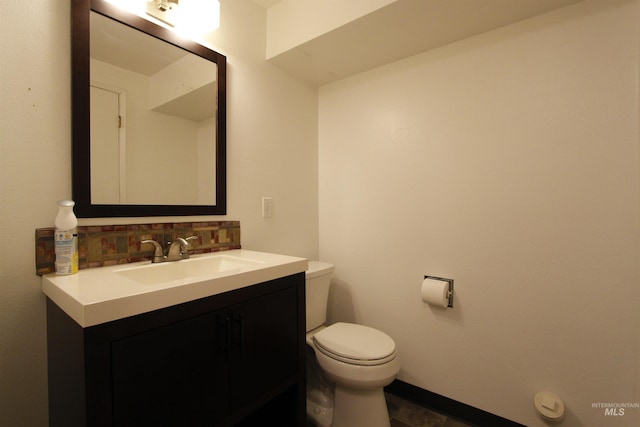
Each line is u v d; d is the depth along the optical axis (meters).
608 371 1.19
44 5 0.95
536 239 1.33
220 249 1.45
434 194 1.61
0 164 0.87
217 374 0.88
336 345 1.38
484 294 1.46
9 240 0.89
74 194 1.01
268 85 1.72
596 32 1.21
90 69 1.04
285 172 1.83
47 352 0.94
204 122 1.39
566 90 1.27
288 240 1.85
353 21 1.36
